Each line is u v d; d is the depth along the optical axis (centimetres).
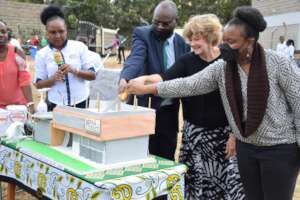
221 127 283
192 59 290
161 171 234
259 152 230
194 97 285
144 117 247
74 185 225
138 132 245
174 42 326
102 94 420
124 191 215
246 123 220
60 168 234
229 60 224
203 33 276
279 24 2430
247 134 221
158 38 323
